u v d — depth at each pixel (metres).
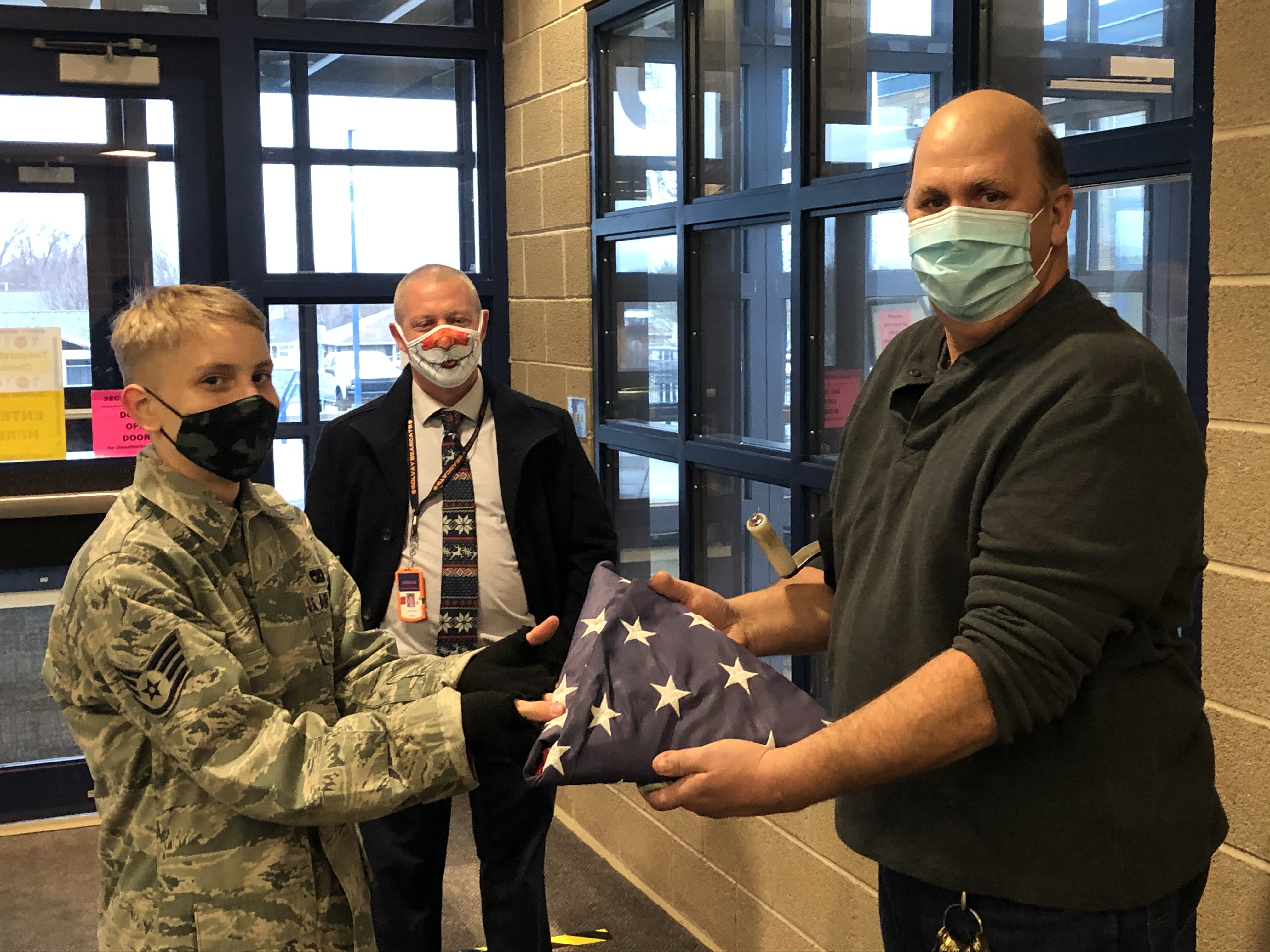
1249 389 1.58
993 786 1.30
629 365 3.30
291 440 3.96
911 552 1.36
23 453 3.52
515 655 1.49
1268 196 1.53
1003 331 1.36
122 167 3.56
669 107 2.98
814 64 2.42
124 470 3.62
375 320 4.00
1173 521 1.22
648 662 1.42
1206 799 1.33
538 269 3.75
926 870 1.35
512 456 2.41
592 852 3.41
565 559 2.51
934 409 1.38
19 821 3.61
